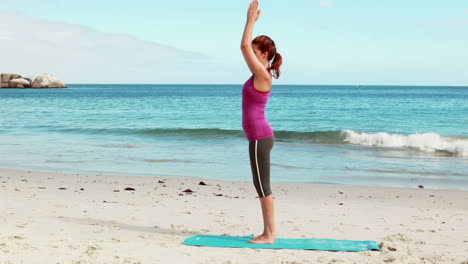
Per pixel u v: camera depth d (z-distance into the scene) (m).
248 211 6.73
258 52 4.24
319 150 16.55
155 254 3.99
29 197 7.33
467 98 70.75
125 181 10.00
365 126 26.83
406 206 7.74
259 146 4.34
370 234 5.29
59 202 6.89
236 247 4.38
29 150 15.71
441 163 13.80
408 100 63.03
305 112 38.38
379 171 12.30
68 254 3.80
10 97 69.25
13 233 4.55
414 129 25.28
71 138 19.67
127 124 27.05
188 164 13.12
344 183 10.55
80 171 11.69
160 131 21.91
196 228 5.41
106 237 4.64
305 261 3.89
